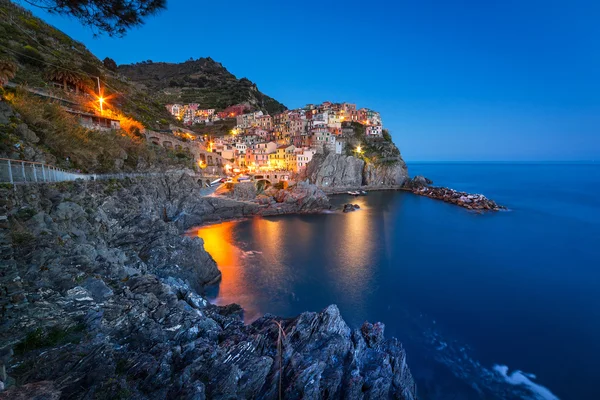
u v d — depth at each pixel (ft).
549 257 166.50
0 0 267.80
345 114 567.59
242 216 260.21
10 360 34.09
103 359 39.60
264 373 54.24
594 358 85.51
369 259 161.99
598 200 352.69
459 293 123.44
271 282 128.26
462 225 239.71
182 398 41.70
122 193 131.44
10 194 59.88
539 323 102.37
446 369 80.89
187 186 230.27
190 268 112.16
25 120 104.78
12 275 41.14
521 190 451.12
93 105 225.76
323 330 71.20
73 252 59.82
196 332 59.11
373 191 450.71
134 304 55.01
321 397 56.59
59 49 284.00
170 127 325.42
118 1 36.81
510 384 76.38
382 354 71.41
